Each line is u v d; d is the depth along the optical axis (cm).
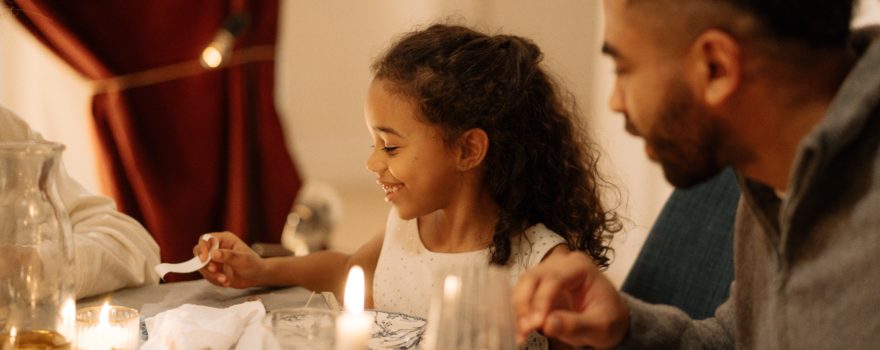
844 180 72
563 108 135
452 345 68
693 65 71
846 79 70
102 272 121
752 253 92
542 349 117
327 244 323
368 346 100
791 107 71
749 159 75
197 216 244
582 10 382
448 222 131
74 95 270
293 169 258
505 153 125
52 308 84
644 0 71
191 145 244
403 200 123
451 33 127
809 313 74
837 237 72
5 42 268
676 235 146
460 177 126
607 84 362
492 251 127
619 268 304
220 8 238
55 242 85
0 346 83
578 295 87
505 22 384
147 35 235
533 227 129
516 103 124
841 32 70
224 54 237
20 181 84
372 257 149
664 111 73
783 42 69
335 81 387
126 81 236
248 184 250
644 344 90
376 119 120
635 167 340
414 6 379
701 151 75
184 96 241
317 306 121
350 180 396
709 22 69
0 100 271
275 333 78
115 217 133
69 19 228
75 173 272
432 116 119
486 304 69
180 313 98
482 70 122
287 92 381
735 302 95
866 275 71
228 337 95
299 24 378
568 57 385
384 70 122
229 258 128
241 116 246
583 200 135
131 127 236
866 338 71
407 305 135
